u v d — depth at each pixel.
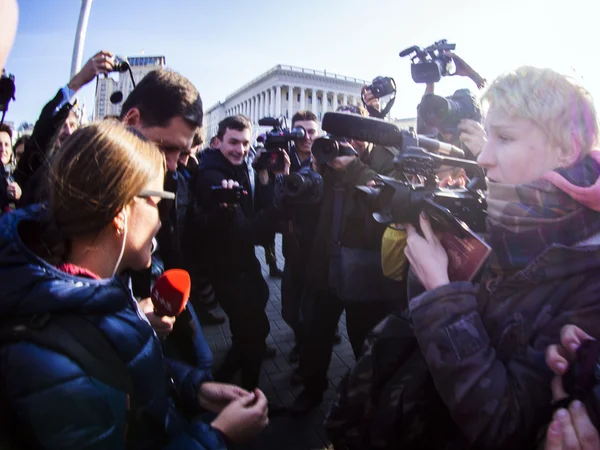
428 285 1.02
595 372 0.78
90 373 0.75
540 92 0.91
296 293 3.27
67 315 0.77
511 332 0.95
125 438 0.80
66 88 1.88
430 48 2.22
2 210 2.13
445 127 1.75
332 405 1.24
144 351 0.85
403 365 1.12
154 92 1.54
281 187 2.42
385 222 1.08
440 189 1.11
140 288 1.69
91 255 0.89
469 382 0.89
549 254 0.90
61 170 0.85
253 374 2.66
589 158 0.93
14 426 0.70
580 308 0.88
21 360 0.71
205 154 2.81
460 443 1.04
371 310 2.28
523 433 0.87
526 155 0.94
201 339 1.55
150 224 0.99
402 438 1.10
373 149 2.36
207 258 2.60
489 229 1.04
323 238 2.42
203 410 1.21
